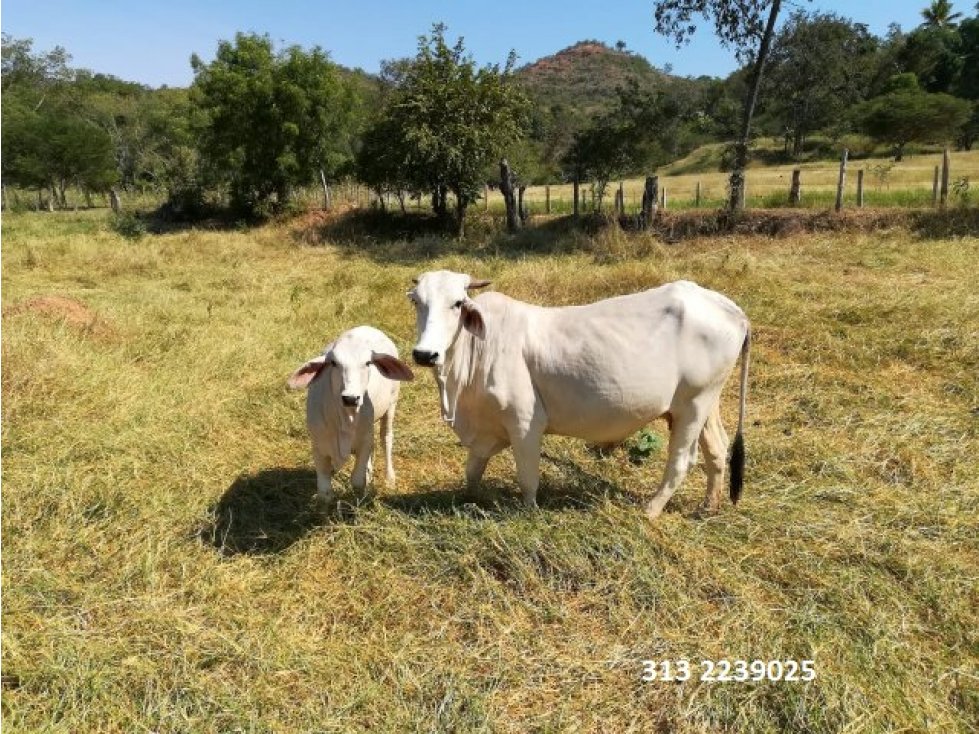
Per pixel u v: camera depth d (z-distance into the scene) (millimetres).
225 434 5625
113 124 41656
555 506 4496
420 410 6285
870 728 2768
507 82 19172
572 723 2898
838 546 3979
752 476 4914
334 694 3043
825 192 20703
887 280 10281
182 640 3324
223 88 21906
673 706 2965
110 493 4523
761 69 17234
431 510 4344
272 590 3754
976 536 4090
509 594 3641
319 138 22547
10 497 4363
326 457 4320
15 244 15719
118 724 2893
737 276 10297
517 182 20094
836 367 6840
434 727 2844
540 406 4168
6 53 50594
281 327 8516
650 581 3617
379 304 9492
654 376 4031
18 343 6414
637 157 18406
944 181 16688
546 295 9484
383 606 3594
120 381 6258
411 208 22359
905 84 47594
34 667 3104
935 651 3223
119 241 17625
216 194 25516
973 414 5680
